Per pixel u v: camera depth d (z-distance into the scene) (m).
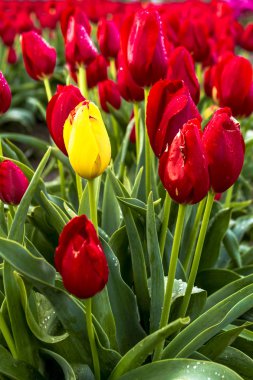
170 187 0.63
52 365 0.77
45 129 2.48
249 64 0.85
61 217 0.78
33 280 0.65
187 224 0.92
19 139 1.38
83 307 0.73
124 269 0.86
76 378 0.74
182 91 0.65
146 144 0.84
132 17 0.76
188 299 0.76
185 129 0.60
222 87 0.87
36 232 0.88
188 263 0.88
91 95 1.25
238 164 0.65
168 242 0.86
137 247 0.78
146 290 0.80
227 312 0.74
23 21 1.89
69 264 0.59
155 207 0.87
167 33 1.10
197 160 0.61
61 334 0.76
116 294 0.79
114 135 1.29
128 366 0.71
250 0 2.96
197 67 1.26
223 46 1.28
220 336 0.76
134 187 0.85
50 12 2.27
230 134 0.63
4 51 2.47
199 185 0.62
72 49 0.93
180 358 0.68
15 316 0.72
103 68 1.05
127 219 0.77
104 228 0.88
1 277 0.77
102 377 0.75
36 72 0.94
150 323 0.78
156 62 0.76
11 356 0.72
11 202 0.72
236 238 1.05
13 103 2.44
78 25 0.92
